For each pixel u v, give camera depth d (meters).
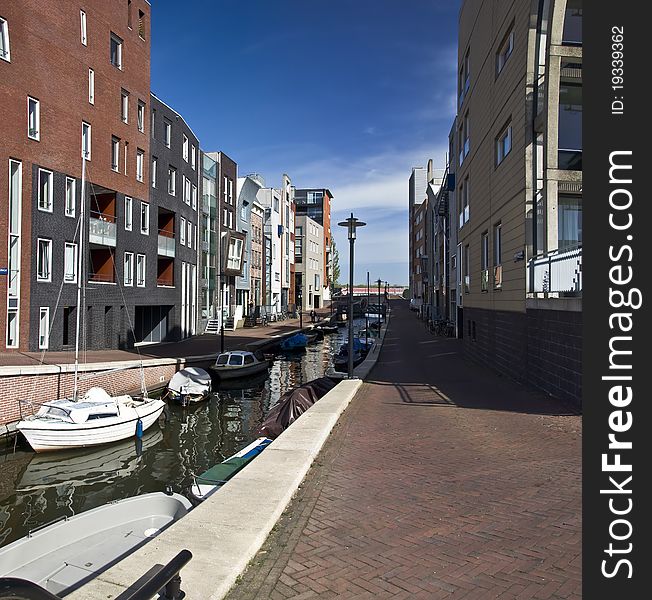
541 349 13.23
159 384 22.58
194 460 14.73
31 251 20.98
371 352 26.88
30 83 20.97
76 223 23.55
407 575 3.91
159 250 32.06
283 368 32.62
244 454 10.76
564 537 4.56
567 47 13.34
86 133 24.69
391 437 8.66
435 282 55.22
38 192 21.42
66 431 14.23
